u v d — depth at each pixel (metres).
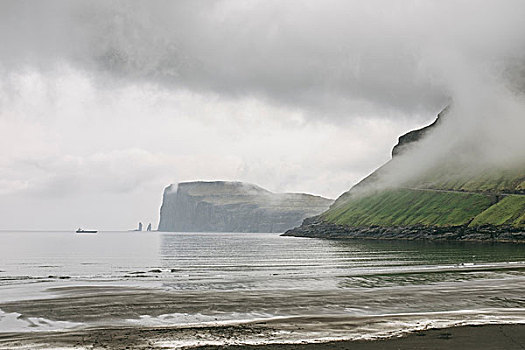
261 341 33.09
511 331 35.66
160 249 195.25
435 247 185.12
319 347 31.45
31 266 109.25
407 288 61.16
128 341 33.06
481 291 57.66
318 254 151.50
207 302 49.41
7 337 34.16
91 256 147.88
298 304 48.34
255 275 84.25
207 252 170.75
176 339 33.69
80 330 36.59
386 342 32.59
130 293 56.28
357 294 55.06
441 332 35.44
